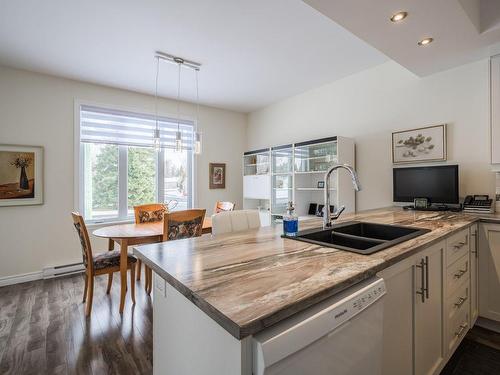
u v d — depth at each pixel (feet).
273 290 2.44
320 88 12.54
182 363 3.03
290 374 2.08
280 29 7.80
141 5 6.68
